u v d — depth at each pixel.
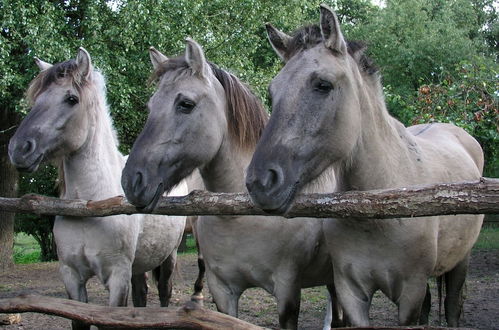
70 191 3.74
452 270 3.96
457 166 3.41
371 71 2.84
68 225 3.64
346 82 2.47
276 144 2.34
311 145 2.40
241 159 3.38
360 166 2.73
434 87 7.03
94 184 3.71
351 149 2.56
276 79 2.50
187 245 16.66
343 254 2.90
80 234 3.62
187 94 3.01
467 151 4.09
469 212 2.02
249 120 3.37
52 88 3.56
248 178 2.32
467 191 2.01
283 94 2.42
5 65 8.27
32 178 12.37
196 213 2.69
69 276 3.73
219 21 11.04
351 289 2.96
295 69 2.46
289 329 3.20
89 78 3.70
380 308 6.04
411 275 2.86
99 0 9.07
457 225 3.13
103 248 3.64
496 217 11.46
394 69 19.53
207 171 3.33
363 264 2.85
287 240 3.30
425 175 3.00
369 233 2.76
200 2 9.84
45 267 10.97
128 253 3.78
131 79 9.65
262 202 2.27
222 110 3.23
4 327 5.30
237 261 3.31
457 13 22.91
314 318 5.72
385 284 2.88
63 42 8.63
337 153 2.49
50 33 8.46
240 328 2.16
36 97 3.61
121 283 3.73
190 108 3.03
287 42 2.70
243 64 11.26
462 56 18.56
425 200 2.08
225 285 3.46
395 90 18.73
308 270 3.61
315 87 2.41
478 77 6.71
